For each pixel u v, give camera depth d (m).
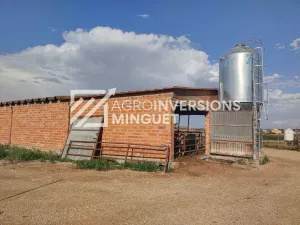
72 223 4.47
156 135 10.23
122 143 10.73
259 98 12.86
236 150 12.13
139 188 6.96
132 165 9.81
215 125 12.71
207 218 4.85
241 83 12.56
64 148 12.34
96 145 11.34
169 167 9.62
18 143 15.55
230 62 12.88
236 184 7.76
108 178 8.12
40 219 4.62
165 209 5.30
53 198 5.89
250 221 4.75
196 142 13.58
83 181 7.64
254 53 12.81
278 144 27.97
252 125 11.87
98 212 5.04
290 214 5.17
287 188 7.41
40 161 11.27
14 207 5.23
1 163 10.59
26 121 15.22
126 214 4.96
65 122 13.16
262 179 8.61
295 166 12.23
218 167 10.23
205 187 7.27
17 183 7.27
